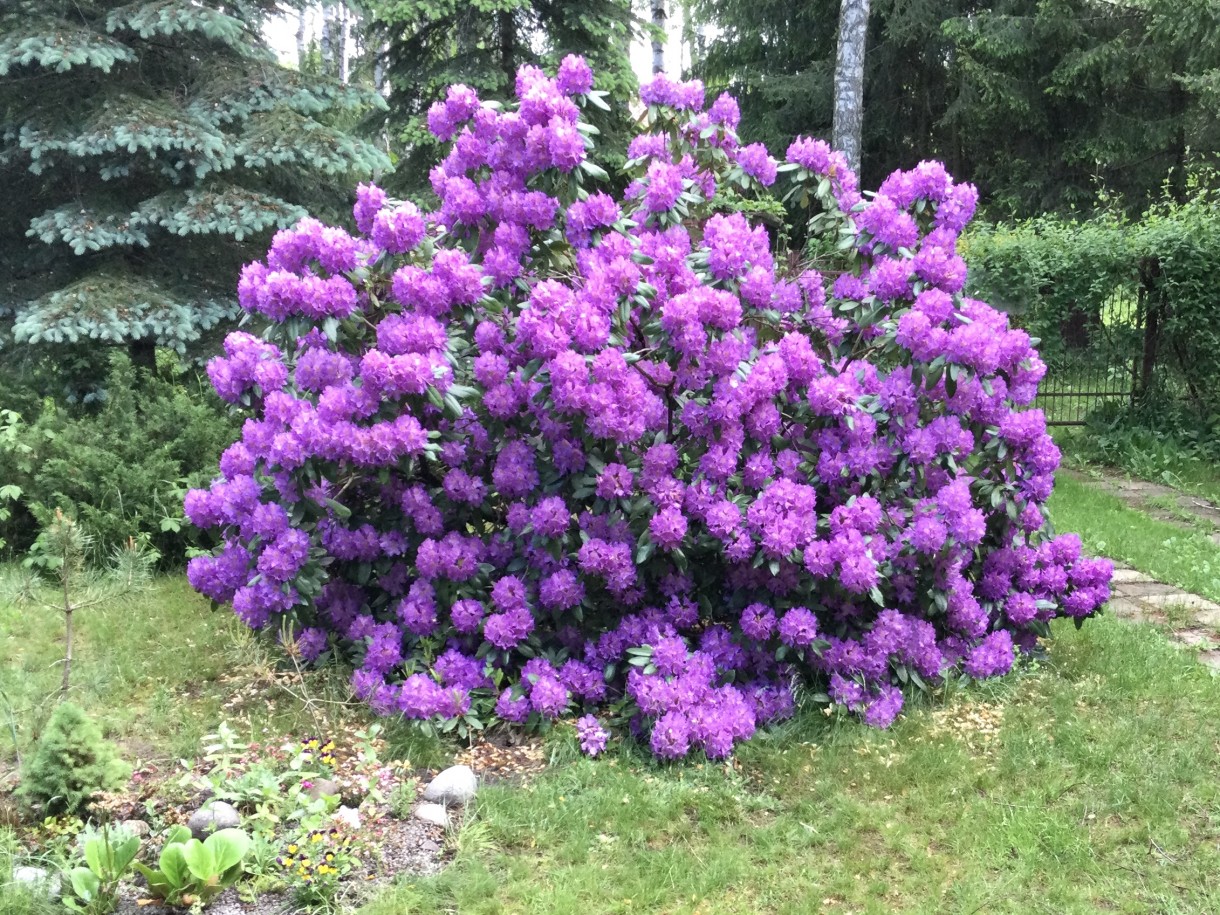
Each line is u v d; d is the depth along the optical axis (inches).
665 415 140.7
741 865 105.2
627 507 133.0
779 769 125.9
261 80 254.7
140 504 200.1
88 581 184.9
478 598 142.7
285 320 135.6
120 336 219.1
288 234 140.7
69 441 207.8
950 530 138.9
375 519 148.9
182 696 145.1
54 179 246.7
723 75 716.0
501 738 133.2
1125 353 360.2
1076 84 582.6
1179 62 570.9
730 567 143.0
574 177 144.1
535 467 140.8
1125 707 143.7
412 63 407.8
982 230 383.6
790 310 155.7
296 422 130.3
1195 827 115.0
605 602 142.4
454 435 141.0
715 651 139.8
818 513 149.0
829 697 138.6
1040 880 104.4
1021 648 160.1
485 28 411.5
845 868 106.4
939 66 629.9
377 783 117.0
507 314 144.1
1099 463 337.7
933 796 119.6
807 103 646.5
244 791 111.9
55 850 101.4
